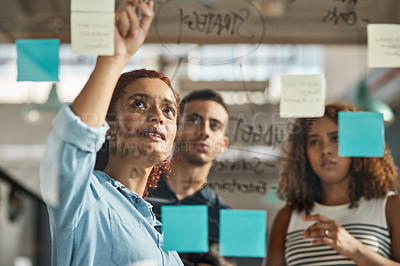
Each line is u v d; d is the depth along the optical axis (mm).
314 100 1314
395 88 1481
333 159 1347
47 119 1630
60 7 1414
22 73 1269
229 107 1387
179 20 1405
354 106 1369
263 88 1421
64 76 1393
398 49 1305
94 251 1085
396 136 1415
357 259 1286
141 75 1286
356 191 1348
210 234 1302
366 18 1398
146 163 1251
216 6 1418
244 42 1437
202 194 1310
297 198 1358
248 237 1304
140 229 1155
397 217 1312
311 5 1421
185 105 1358
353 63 1470
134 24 1190
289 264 1336
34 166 1652
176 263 1238
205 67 1427
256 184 1351
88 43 1169
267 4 1417
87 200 1098
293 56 1457
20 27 1419
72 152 955
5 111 1641
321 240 1299
